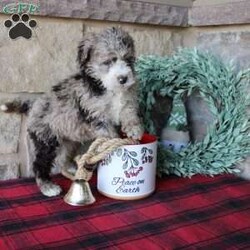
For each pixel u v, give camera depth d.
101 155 1.03
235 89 1.27
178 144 1.33
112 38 1.01
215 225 0.92
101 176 1.08
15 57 1.15
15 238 0.83
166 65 1.30
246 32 1.28
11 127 1.19
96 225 0.90
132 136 1.07
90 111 1.03
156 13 1.38
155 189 1.15
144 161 1.05
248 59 1.28
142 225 0.91
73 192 1.03
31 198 1.06
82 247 0.80
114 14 1.29
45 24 1.18
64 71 1.24
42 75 1.21
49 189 1.09
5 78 1.15
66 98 1.06
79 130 1.08
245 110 1.26
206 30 1.43
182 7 1.44
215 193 1.13
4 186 1.15
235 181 1.24
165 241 0.83
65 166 1.22
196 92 1.40
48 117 1.08
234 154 1.28
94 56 1.01
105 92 1.01
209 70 1.29
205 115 1.40
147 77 1.31
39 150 1.11
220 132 1.31
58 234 0.85
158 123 1.37
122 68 0.99
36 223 0.91
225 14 1.32
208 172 1.29
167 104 1.38
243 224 0.93
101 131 1.05
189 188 1.17
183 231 0.88
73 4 1.20
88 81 1.02
